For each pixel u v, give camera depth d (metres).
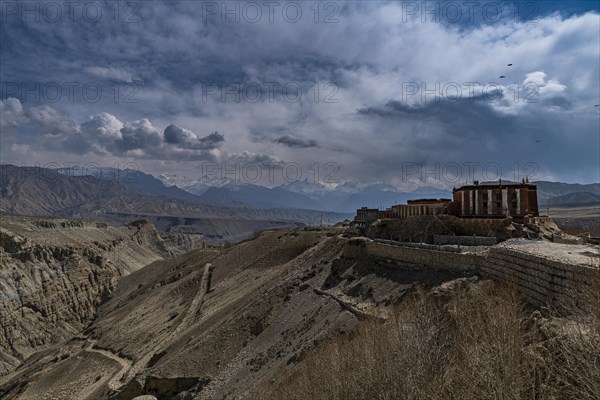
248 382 48.59
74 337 125.81
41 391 84.94
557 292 27.27
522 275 31.70
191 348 64.81
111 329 113.62
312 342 45.75
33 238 187.75
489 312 25.89
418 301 36.56
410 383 26.14
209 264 138.25
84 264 183.50
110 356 92.31
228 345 63.28
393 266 54.50
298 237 119.75
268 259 112.94
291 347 50.41
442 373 26.00
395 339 29.66
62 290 164.38
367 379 28.58
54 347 124.31
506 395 20.02
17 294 147.00
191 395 54.81
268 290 77.25
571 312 23.52
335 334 43.56
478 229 53.78
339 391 30.09
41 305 152.12
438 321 30.34
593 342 18.92
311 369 36.31
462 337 26.38
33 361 117.56
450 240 52.34
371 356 29.97
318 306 56.25
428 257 47.66
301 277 72.38
